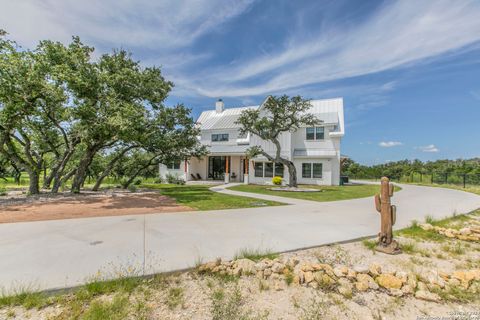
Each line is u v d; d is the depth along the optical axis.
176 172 27.28
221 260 4.01
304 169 23.45
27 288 3.04
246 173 23.39
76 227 6.20
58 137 16.44
